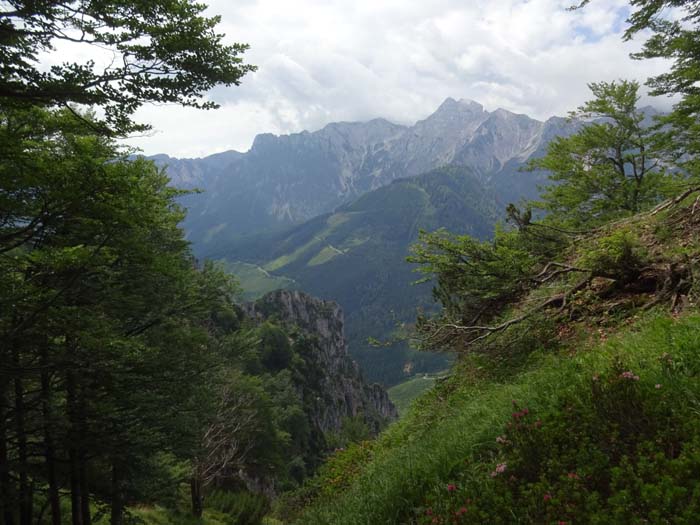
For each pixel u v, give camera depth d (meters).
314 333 136.88
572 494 3.36
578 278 9.02
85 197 8.30
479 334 9.76
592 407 4.32
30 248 11.71
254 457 44.62
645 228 9.85
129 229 11.00
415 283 10.32
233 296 19.78
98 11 6.16
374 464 9.55
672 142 16.55
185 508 31.45
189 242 18.50
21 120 8.70
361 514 5.59
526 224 10.82
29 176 7.83
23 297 8.55
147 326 15.55
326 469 13.48
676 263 7.36
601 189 19.50
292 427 67.00
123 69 6.73
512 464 4.31
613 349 5.92
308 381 104.81
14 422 11.24
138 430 13.53
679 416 3.68
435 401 10.02
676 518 2.67
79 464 13.49
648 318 6.78
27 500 12.43
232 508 34.09
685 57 11.98
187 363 15.85
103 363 10.89
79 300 11.74
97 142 9.51
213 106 7.32
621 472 3.24
